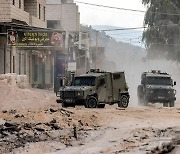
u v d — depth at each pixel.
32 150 24.59
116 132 29.45
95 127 32.19
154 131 28.91
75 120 34.38
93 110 42.06
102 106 49.19
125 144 24.62
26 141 26.83
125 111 42.06
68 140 27.27
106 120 35.34
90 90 46.72
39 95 52.78
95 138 27.86
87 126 32.62
